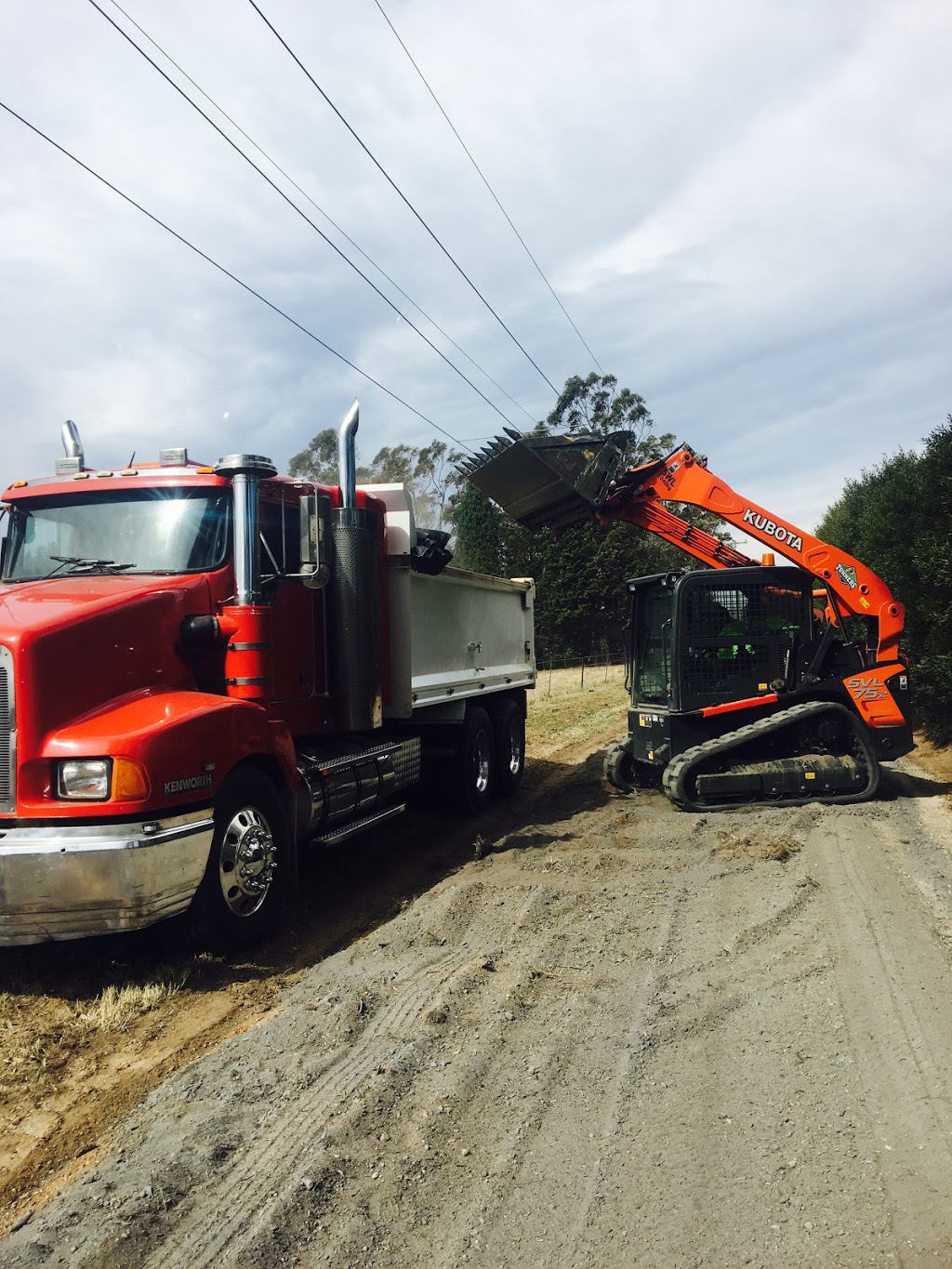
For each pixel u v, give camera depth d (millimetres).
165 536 5941
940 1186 2834
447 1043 3980
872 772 9078
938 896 5789
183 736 4785
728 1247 2619
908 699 9297
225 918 5180
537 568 56625
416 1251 2656
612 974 4734
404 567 8055
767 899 5844
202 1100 3600
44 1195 3031
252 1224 2764
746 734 9000
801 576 9461
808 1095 3438
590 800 10195
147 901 4461
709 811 8930
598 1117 3355
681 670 9391
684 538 10336
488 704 10883
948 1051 3717
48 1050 4133
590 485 9852
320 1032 4133
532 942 5262
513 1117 3373
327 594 7055
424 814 9797
